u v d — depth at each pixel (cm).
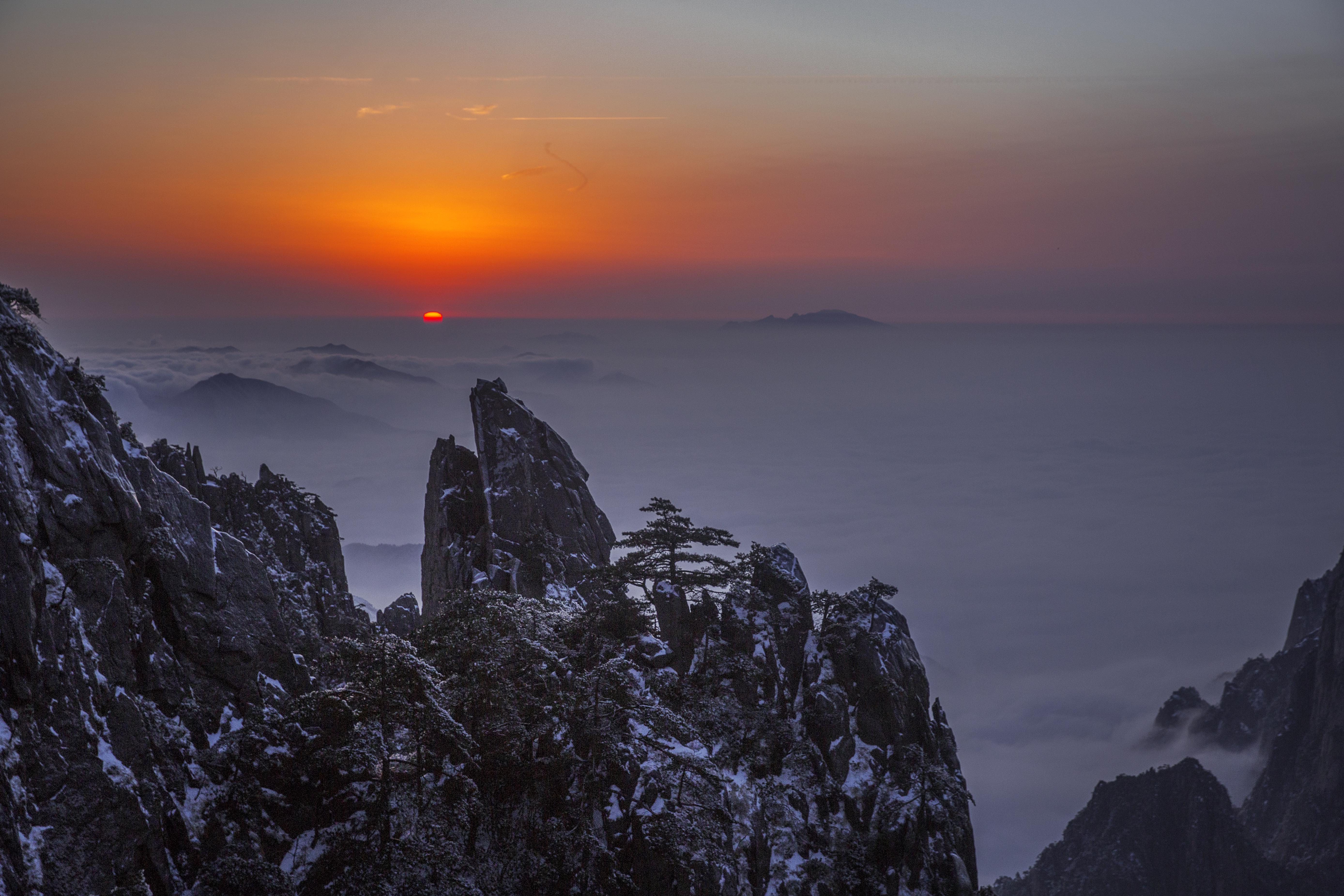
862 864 6188
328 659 5650
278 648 4997
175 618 4550
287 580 7138
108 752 3850
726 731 6378
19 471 3875
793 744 6725
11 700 3575
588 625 6191
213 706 4606
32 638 3653
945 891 6431
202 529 4859
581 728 5181
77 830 3609
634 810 5006
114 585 4169
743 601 7594
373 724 4512
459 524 8669
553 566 7931
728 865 5100
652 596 7306
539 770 5053
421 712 4353
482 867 4722
